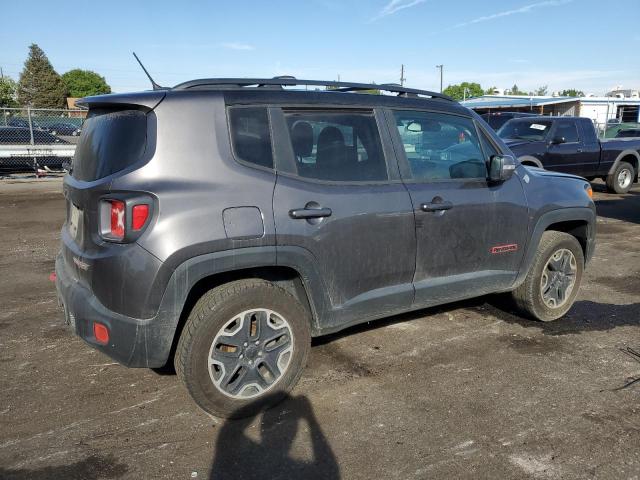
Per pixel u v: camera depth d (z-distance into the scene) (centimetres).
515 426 319
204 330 303
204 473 277
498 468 281
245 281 322
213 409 316
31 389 361
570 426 319
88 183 313
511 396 354
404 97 396
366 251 356
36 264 681
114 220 293
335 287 349
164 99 306
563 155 1189
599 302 546
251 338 322
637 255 748
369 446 300
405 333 459
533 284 462
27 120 1658
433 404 344
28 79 7594
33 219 1004
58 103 7712
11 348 426
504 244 431
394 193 368
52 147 1619
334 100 358
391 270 371
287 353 338
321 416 330
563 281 482
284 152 332
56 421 323
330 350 424
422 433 312
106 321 295
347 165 357
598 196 1359
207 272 299
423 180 390
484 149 433
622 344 440
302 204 328
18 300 541
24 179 1544
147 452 294
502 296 539
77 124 1700
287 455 292
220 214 300
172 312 294
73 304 312
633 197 1334
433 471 279
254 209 311
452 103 424
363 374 385
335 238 340
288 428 317
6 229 911
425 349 427
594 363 404
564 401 348
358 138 365
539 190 455
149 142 297
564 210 468
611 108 3522
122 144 306
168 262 287
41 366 395
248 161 319
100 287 298
